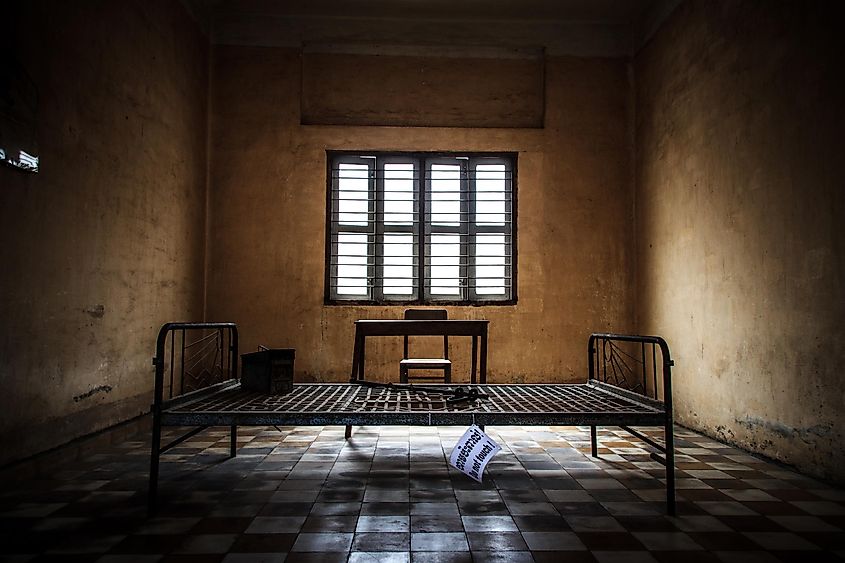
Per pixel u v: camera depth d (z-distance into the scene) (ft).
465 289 24.66
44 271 13.28
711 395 18.06
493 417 11.35
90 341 15.28
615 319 24.30
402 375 19.24
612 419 11.25
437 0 23.43
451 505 11.02
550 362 24.08
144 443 16.42
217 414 11.02
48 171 13.42
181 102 21.42
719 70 17.88
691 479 13.01
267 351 14.14
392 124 24.82
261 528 9.73
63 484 12.29
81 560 8.38
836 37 12.86
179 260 21.20
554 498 11.51
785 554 8.73
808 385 13.60
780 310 14.71
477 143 24.68
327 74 24.91
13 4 12.10
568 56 24.97
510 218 24.82
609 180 24.76
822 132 13.26
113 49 16.47
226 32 24.62
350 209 24.73
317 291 23.97
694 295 19.26
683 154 20.16
